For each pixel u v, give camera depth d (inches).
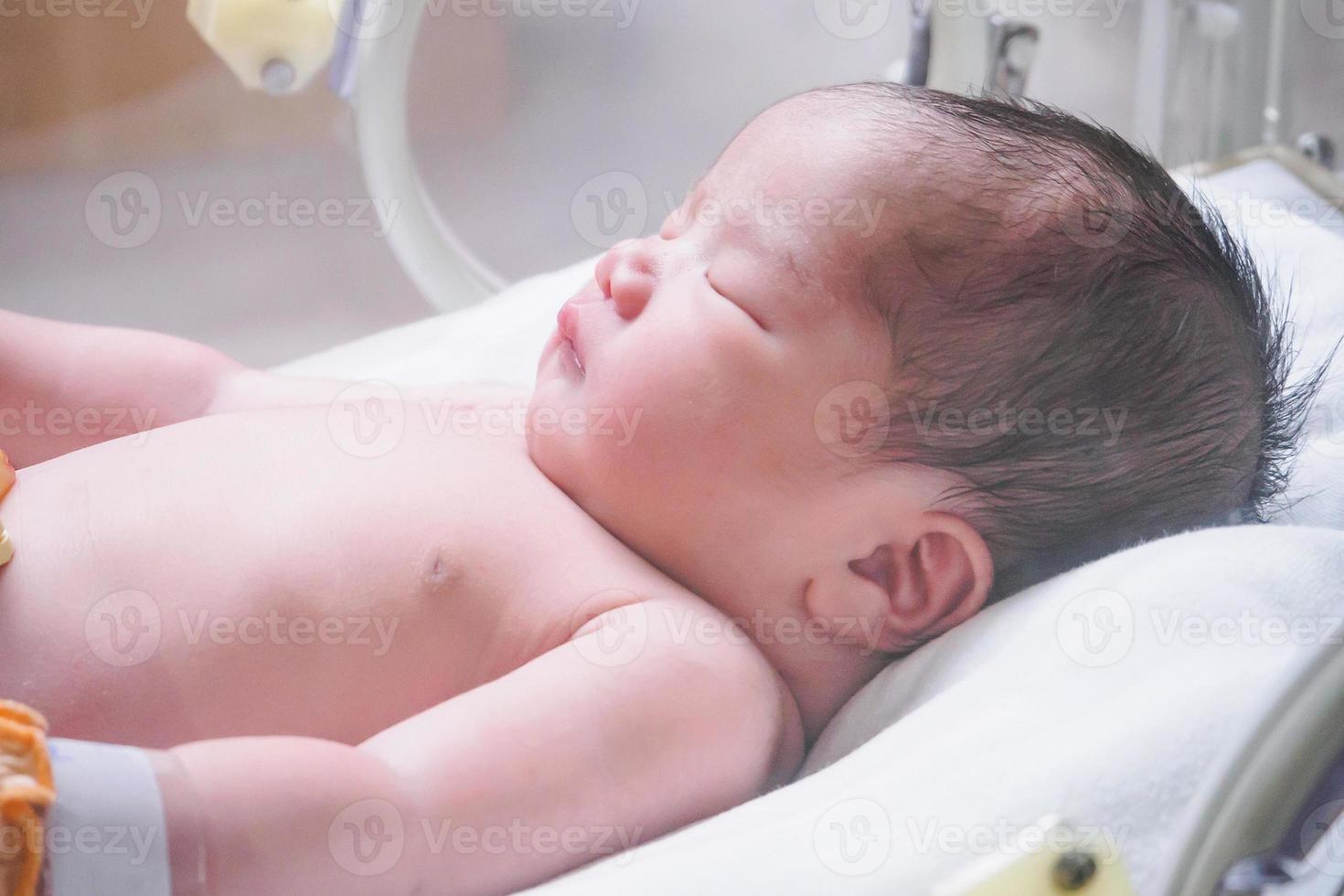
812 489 31.4
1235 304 34.1
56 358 38.1
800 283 31.4
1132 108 74.3
